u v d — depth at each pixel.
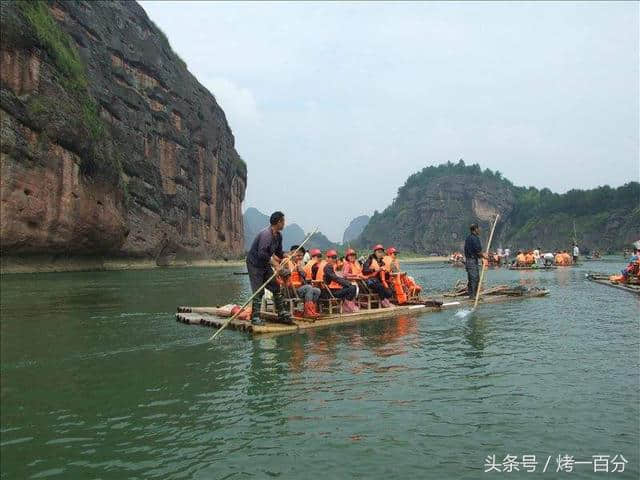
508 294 14.65
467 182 171.50
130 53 44.38
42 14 29.84
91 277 26.56
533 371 6.04
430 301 12.16
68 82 30.62
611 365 6.31
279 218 8.98
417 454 3.83
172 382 5.75
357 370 6.17
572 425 4.36
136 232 41.59
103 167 33.81
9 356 7.08
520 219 154.88
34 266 28.88
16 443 4.16
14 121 26.09
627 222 108.88
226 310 10.41
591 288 18.14
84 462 3.81
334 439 4.11
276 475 3.54
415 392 5.26
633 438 4.09
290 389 5.42
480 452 3.86
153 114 46.84
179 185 50.81
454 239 161.38
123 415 4.74
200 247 55.50
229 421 4.54
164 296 16.59
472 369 6.16
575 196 137.00
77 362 6.73
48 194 28.38
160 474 3.59
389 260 11.69
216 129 62.22
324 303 10.51
